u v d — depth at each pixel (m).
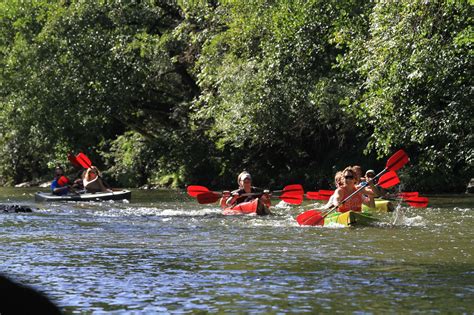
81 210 19.77
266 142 30.77
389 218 16.58
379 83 20.31
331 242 11.94
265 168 36.09
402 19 18.95
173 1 34.97
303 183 33.38
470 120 20.09
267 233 13.39
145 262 9.90
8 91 35.22
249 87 27.03
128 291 7.95
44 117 34.16
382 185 17.16
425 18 18.75
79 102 33.97
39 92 33.75
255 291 7.89
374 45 20.00
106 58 34.03
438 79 19.36
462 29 19.00
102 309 7.16
